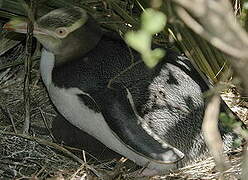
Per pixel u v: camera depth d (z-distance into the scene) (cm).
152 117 587
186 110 600
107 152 634
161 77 606
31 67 716
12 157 632
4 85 737
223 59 657
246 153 401
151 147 565
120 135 569
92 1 741
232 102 695
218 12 297
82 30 620
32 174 604
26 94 664
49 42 625
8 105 713
